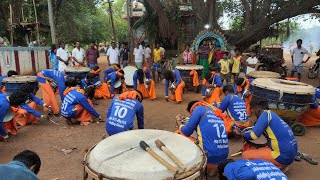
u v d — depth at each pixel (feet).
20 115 19.44
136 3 77.10
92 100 26.03
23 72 44.21
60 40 73.67
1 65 40.29
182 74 31.96
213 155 11.74
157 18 55.42
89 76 26.09
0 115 15.55
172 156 7.91
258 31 48.98
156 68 40.11
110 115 14.60
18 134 18.12
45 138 17.46
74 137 17.63
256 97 18.22
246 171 7.91
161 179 7.20
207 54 41.24
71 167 13.62
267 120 12.03
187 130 12.12
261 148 12.77
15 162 7.43
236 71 34.50
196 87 32.22
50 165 13.80
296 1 43.78
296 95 16.62
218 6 57.36
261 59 41.98
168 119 21.70
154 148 8.54
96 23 111.34
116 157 8.02
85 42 112.37
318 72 42.73
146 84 28.73
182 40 53.16
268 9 47.06
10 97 15.67
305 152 15.44
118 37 146.20
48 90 21.81
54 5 64.18
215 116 12.19
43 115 21.80
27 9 63.72
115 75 27.76
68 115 19.30
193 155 8.21
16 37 61.52
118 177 7.27
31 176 6.96
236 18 59.62
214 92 23.04
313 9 45.11
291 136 12.07
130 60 53.16
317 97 18.84
